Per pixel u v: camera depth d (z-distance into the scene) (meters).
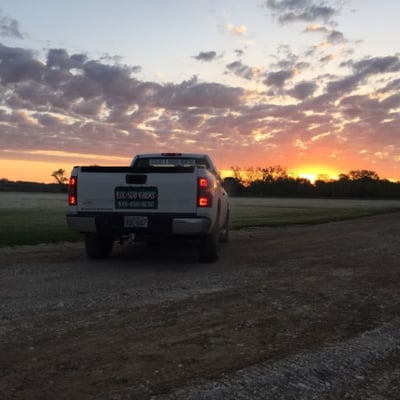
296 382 3.21
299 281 6.67
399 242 11.98
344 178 130.12
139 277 6.88
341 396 3.02
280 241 12.20
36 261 8.37
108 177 7.64
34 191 105.88
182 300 5.46
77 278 6.76
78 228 7.75
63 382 3.14
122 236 8.03
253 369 3.40
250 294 5.82
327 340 4.07
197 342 3.98
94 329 4.30
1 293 5.73
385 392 3.09
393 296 5.77
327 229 16.75
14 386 3.08
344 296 5.75
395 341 4.07
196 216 7.49
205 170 7.61
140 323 4.51
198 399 2.93
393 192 126.81
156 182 7.53
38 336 4.07
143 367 3.42
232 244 11.45
